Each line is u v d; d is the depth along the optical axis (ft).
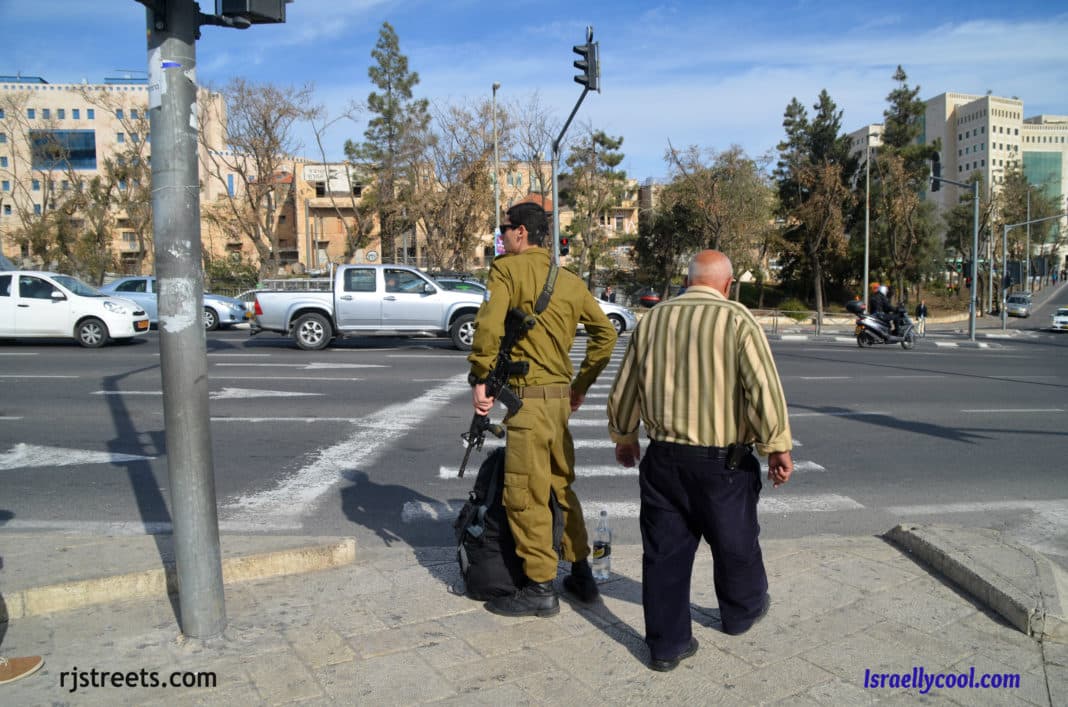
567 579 12.62
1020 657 10.55
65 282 56.29
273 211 147.13
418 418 29.66
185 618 10.85
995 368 53.72
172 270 10.14
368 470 22.13
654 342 10.25
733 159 146.30
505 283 11.39
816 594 12.59
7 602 11.43
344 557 13.99
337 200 196.13
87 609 11.84
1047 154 453.17
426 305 55.42
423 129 142.10
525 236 11.80
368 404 32.55
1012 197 218.79
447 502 19.24
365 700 9.33
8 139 191.52
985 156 440.45
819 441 27.09
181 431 10.50
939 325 158.81
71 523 17.33
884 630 11.34
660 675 10.03
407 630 11.24
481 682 9.80
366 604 12.16
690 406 9.93
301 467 22.40
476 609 12.02
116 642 10.76
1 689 9.48
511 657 10.48
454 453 24.23
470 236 140.97
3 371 41.09
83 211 154.40
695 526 10.47
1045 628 11.05
